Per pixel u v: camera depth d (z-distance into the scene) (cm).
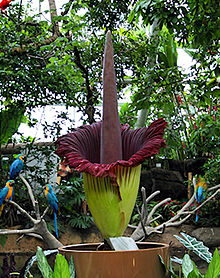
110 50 111
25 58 455
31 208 600
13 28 465
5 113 605
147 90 538
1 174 597
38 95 548
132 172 102
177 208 683
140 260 91
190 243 147
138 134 118
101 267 90
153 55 575
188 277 92
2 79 477
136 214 635
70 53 523
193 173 766
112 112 107
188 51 795
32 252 468
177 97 777
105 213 100
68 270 84
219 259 89
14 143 640
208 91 523
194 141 718
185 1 421
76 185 585
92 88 596
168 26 414
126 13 517
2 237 488
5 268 128
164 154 700
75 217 576
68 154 106
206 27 419
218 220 576
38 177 615
